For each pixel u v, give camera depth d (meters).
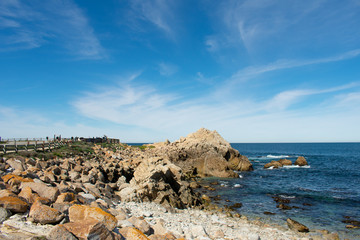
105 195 19.80
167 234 10.46
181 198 26.73
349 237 18.73
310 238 17.77
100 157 40.97
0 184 10.84
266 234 17.73
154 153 61.09
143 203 22.33
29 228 7.86
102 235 7.50
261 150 180.50
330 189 37.44
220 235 14.59
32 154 28.33
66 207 9.84
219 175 52.66
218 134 67.69
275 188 38.44
